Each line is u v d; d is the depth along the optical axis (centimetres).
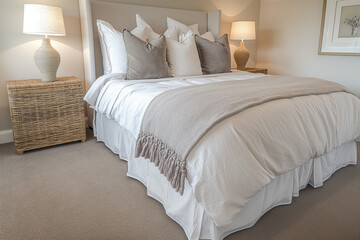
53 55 256
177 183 142
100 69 303
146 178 188
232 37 401
